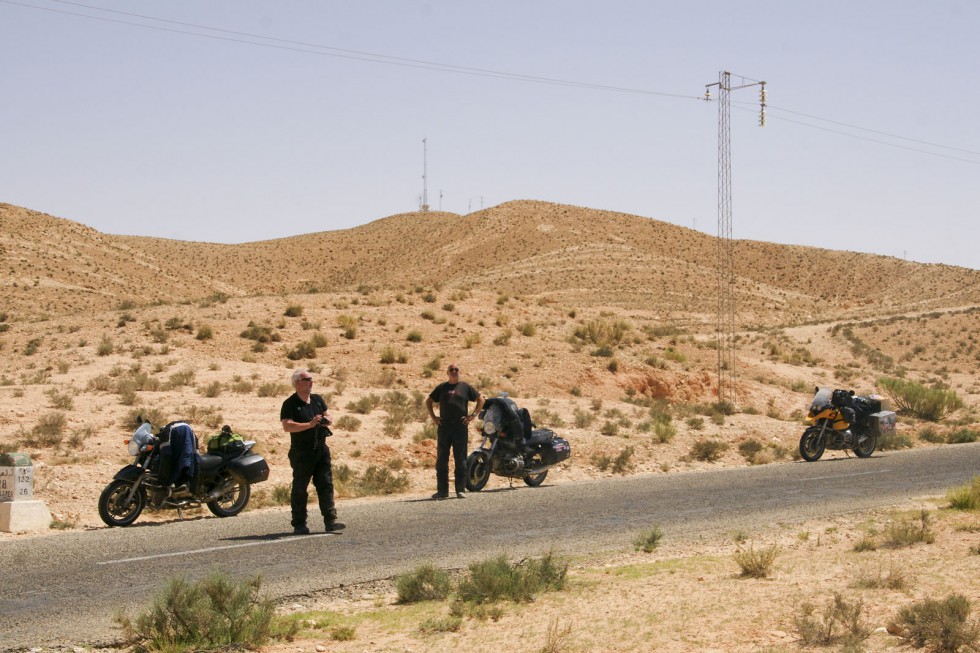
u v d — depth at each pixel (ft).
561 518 43.50
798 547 36.96
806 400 137.59
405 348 124.16
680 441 82.17
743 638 22.66
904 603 25.81
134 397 77.46
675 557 35.27
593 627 24.29
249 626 23.81
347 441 68.44
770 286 521.24
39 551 34.55
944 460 74.54
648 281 457.27
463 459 50.98
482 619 25.67
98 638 23.62
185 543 36.42
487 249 543.80
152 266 435.53
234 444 44.34
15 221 392.27
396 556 34.14
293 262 611.06
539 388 113.29
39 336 124.57
